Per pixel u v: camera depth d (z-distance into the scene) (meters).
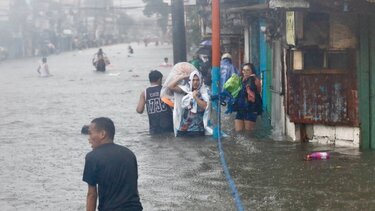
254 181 12.63
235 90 19.05
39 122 22.94
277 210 10.59
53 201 11.84
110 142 8.14
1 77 52.97
